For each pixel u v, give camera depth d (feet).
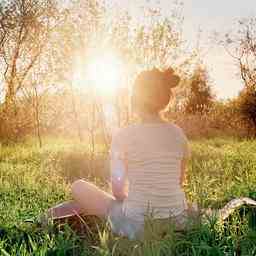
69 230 8.42
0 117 34.32
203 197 11.30
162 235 7.91
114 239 7.85
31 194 13.26
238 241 8.00
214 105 50.96
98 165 19.57
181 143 8.02
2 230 9.09
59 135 38.58
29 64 32.89
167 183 7.80
